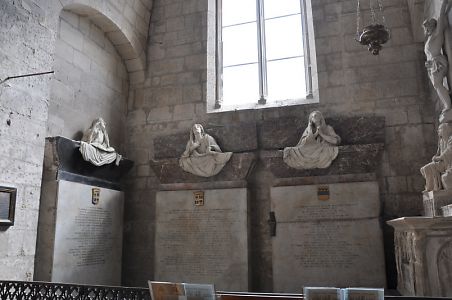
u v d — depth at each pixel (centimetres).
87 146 577
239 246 608
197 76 724
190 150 660
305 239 584
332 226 577
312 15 679
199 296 248
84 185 583
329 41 662
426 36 529
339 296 233
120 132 731
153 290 260
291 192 603
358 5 661
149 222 690
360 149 585
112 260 634
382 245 554
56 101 578
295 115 652
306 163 602
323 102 643
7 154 457
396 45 629
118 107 729
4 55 463
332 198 584
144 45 762
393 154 595
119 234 657
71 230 547
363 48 643
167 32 764
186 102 719
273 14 752
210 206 635
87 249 577
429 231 356
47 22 533
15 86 475
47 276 509
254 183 645
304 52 708
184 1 766
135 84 760
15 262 454
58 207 526
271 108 667
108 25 680
